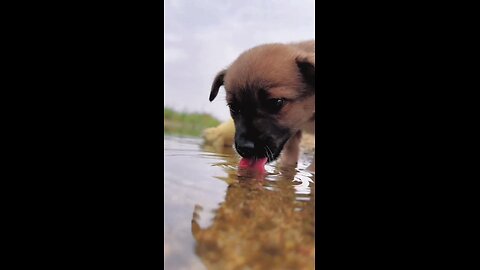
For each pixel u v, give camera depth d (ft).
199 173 1.03
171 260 0.67
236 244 0.68
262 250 0.67
